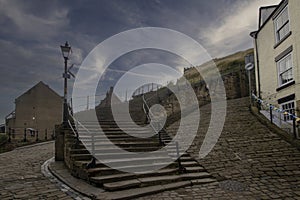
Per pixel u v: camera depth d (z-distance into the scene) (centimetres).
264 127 1232
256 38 1691
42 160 1062
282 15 1362
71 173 772
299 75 1180
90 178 650
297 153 890
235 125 1323
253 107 1595
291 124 1133
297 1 1189
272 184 657
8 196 565
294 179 687
